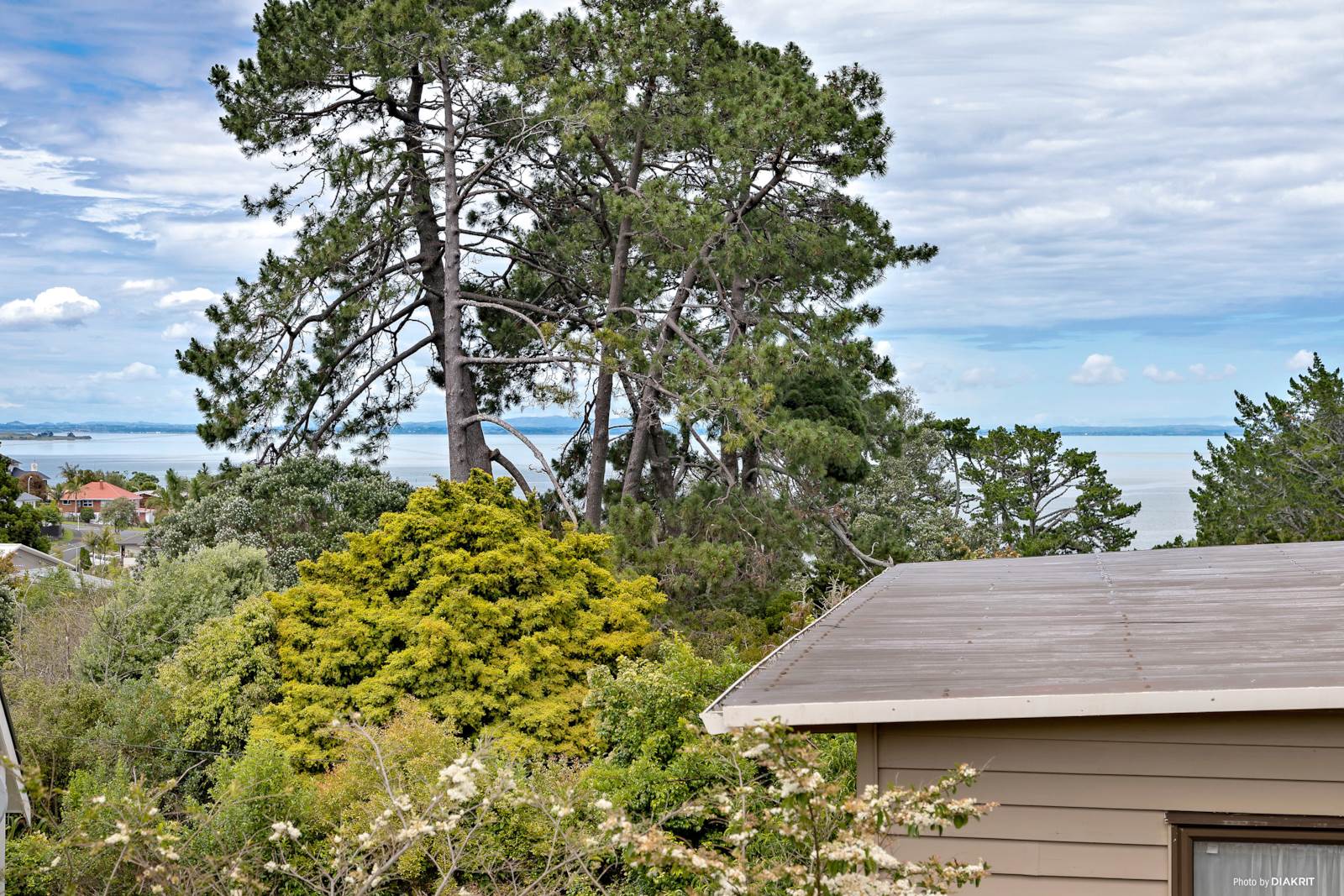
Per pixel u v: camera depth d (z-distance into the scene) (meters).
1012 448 48.28
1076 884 5.28
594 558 17.11
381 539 15.54
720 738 9.17
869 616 7.70
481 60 25.42
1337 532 35.47
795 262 24.53
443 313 30.59
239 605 15.84
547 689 14.78
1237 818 5.13
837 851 4.74
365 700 14.16
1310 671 5.01
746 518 23.28
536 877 9.97
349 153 26.45
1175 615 6.84
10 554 25.67
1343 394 39.41
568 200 29.53
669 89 25.50
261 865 10.15
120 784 11.09
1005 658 5.78
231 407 26.69
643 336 24.09
